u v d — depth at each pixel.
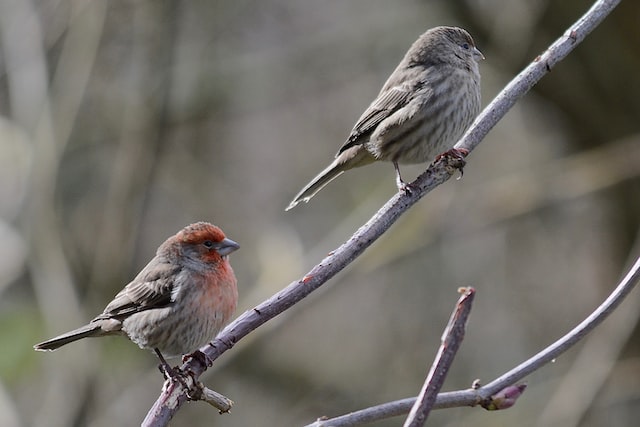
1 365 13.70
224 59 16.67
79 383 13.75
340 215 17.17
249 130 17.64
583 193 14.85
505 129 17.19
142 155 14.66
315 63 16.98
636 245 15.69
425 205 15.28
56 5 14.68
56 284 13.94
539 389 15.66
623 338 13.88
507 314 16.78
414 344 16.84
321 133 17.70
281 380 16.89
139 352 15.10
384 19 16.75
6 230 14.34
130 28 15.41
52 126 14.23
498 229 17.02
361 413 6.07
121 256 14.46
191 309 8.57
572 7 14.95
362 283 17.16
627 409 15.59
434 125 9.62
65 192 15.95
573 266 16.92
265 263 15.15
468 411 15.65
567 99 15.76
